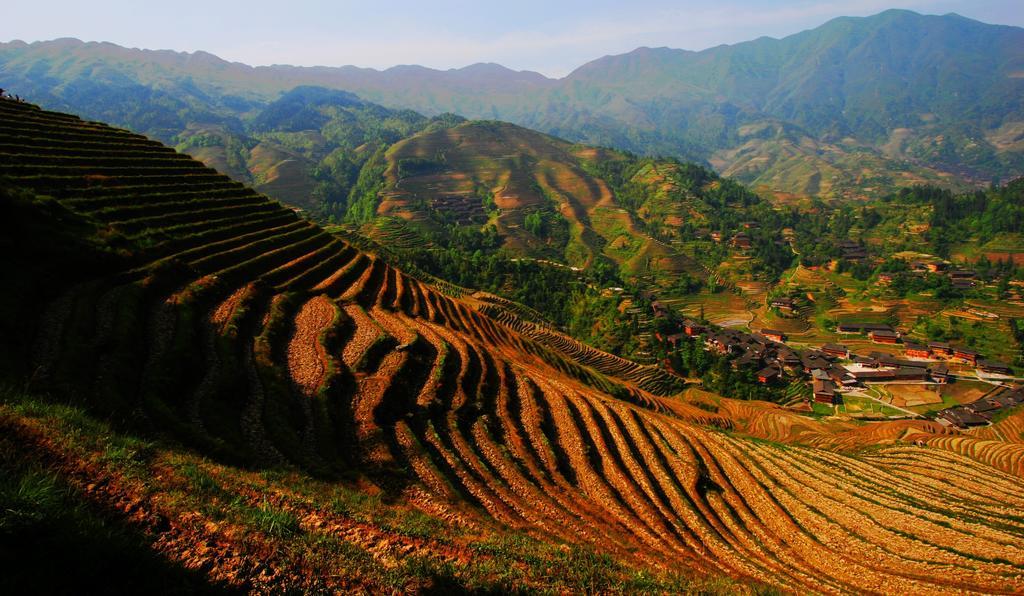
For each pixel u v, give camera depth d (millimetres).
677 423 65562
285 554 16000
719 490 50812
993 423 112625
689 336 149375
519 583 19188
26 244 38938
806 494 53812
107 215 51938
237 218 69875
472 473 38125
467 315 84812
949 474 67500
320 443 33438
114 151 68188
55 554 12039
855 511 51125
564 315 159125
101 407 25547
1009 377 133625
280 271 60875
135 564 13117
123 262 45344
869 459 74812
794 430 102375
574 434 51312
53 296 36812
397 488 31938
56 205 46781
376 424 38188
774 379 132875
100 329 34469
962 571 41094
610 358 127438
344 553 17281
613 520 38312
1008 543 45875
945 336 156000
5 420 16984
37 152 57844
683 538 39938
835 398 125375
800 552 43188
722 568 35812
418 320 66188
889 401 124625
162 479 17766
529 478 40625
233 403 34250
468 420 46406
